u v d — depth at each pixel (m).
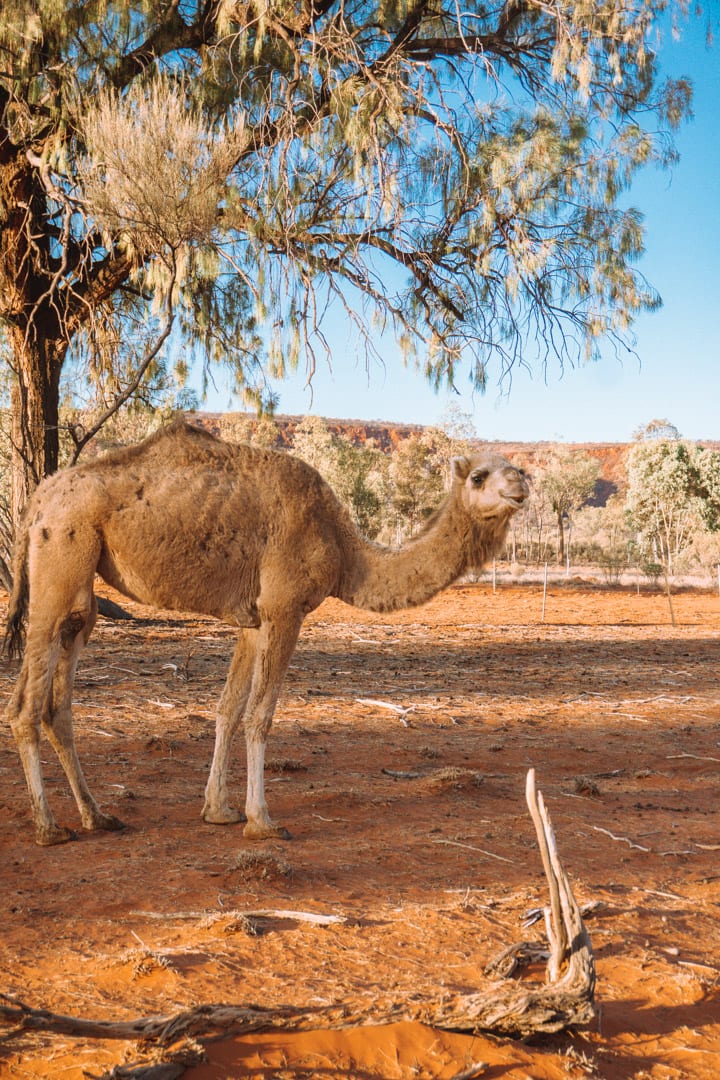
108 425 21.20
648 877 5.53
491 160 14.48
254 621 6.36
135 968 3.94
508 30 16.06
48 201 17.66
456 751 8.93
